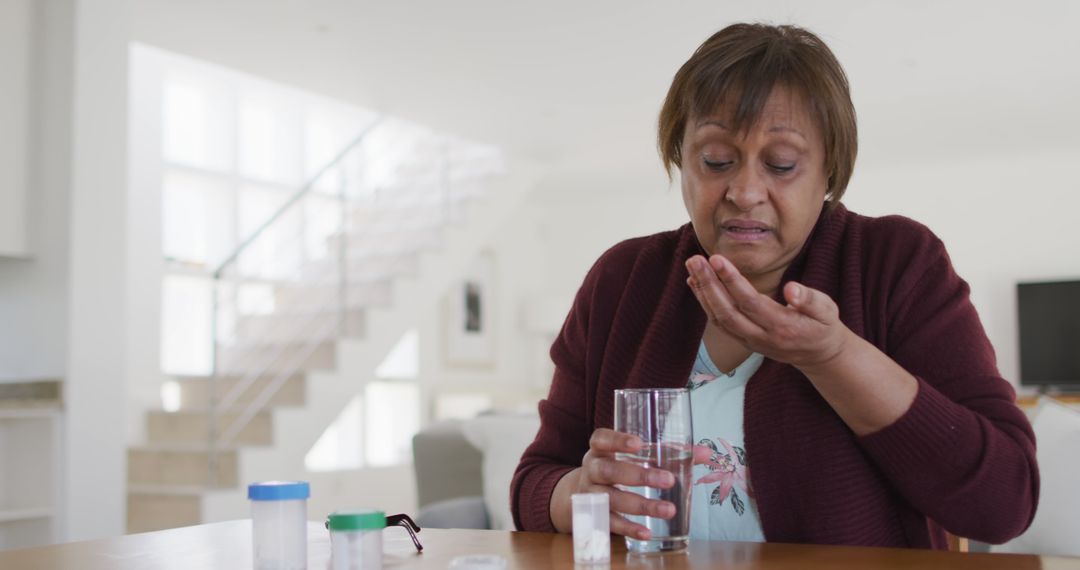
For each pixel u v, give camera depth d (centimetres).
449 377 743
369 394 680
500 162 677
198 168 559
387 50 468
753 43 91
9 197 370
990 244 710
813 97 88
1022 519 84
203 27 435
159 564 82
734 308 77
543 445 112
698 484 98
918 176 733
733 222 91
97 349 376
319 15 422
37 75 381
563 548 83
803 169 89
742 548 80
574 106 565
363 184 680
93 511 370
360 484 630
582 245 843
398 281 573
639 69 499
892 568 70
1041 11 421
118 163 388
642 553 79
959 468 81
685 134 94
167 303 558
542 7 415
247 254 597
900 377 81
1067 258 690
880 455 84
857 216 104
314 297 601
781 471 93
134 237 523
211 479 470
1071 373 672
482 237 644
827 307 75
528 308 800
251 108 619
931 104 570
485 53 473
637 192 816
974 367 90
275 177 627
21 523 365
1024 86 533
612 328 110
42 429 365
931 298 94
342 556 72
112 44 389
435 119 591
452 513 265
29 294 376
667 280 109
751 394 97
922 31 445
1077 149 683
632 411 80
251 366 564
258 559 75
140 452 496
